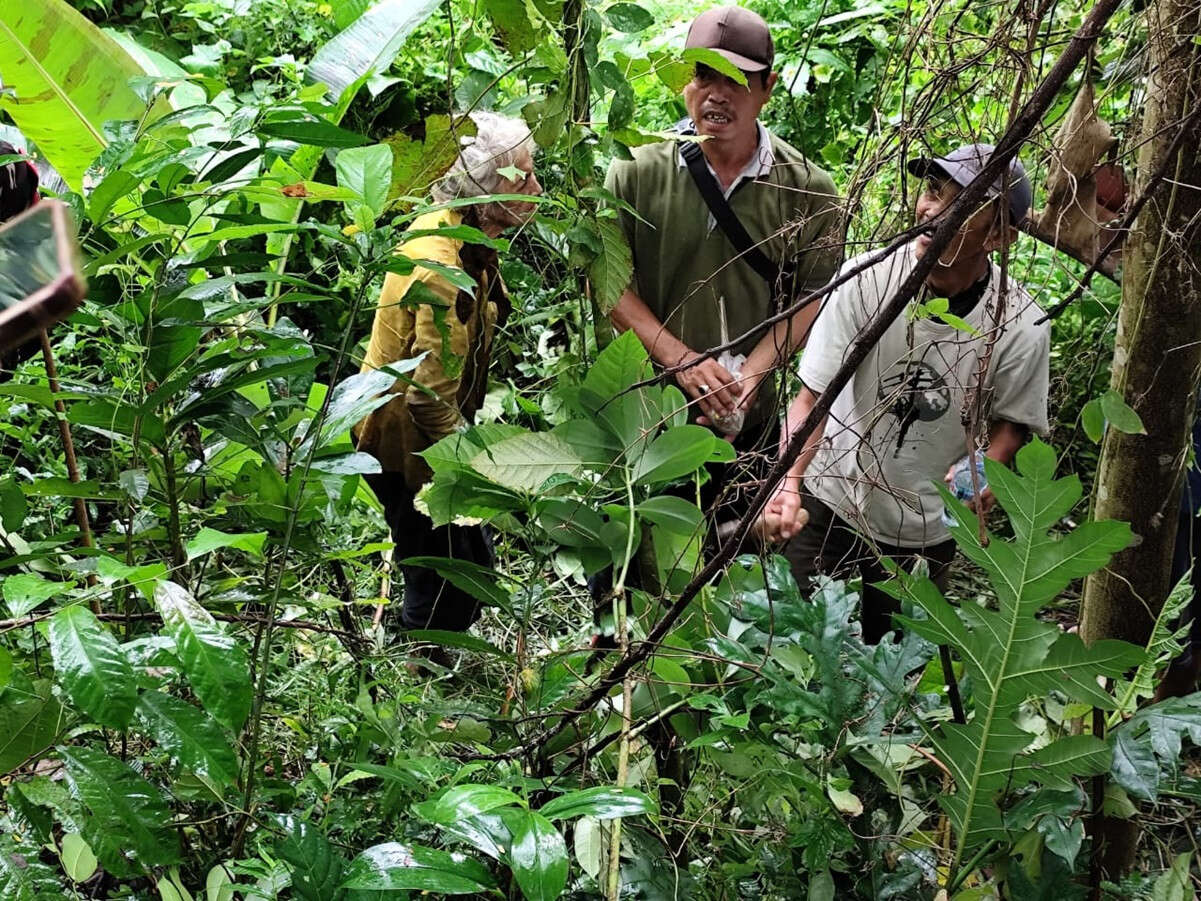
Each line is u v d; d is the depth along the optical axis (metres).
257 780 1.65
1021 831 1.62
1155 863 1.99
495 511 1.89
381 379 1.54
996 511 3.55
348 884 1.20
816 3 4.46
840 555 2.67
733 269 2.74
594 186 2.09
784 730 1.78
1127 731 1.55
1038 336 2.34
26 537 2.37
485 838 1.26
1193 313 1.50
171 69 3.37
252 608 2.06
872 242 1.70
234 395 1.58
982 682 1.50
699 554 1.92
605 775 1.77
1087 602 1.71
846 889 1.69
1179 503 1.62
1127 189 1.86
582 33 1.89
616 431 1.80
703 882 1.67
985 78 1.62
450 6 2.00
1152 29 1.52
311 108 1.38
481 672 2.38
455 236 1.46
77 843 1.46
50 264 0.32
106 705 1.12
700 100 2.63
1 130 1.87
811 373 2.42
